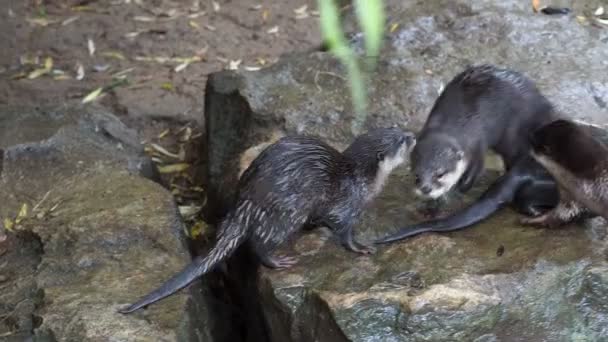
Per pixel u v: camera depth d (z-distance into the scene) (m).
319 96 8.58
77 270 6.29
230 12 13.37
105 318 5.71
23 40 12.69
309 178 6.07
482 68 7.26
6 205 7.23
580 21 9.80
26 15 13.37
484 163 7.19
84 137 8.36
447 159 6.51
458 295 5.64
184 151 10.21
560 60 9.03
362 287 5.81
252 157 7.71
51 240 6.62
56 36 12.77
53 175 7.71
